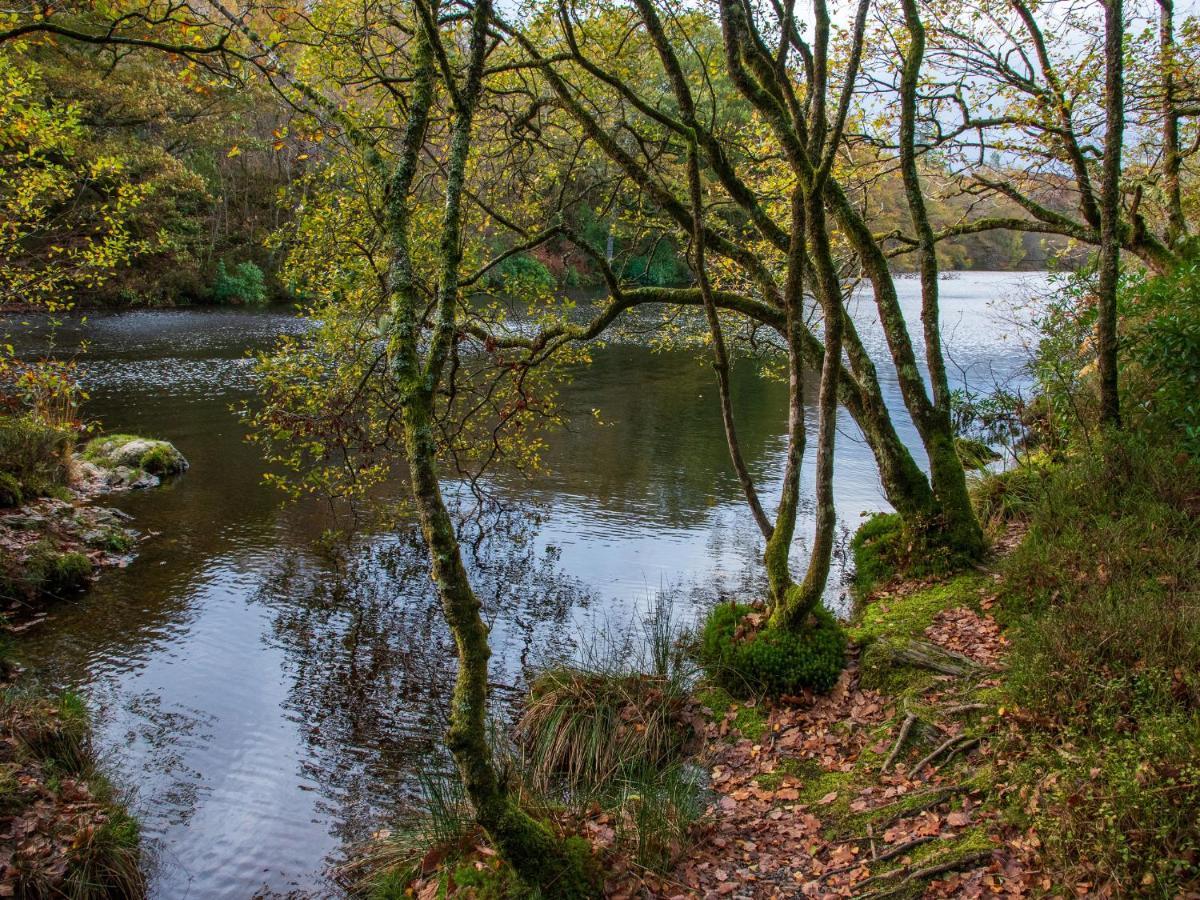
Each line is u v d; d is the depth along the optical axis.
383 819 5.60
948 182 10.90
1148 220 13.17
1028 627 5.73
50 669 7.39
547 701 6.42
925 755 5.30
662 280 36.09
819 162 6.30
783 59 6.45
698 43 8.79
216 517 11.84
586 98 8.16
